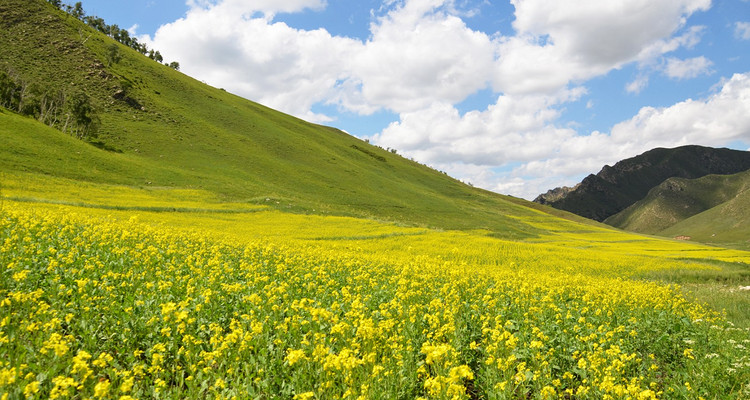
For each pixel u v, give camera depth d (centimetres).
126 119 9956
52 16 12644
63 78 10338
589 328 1030
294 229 4928
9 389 496
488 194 19588
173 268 1314
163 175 7388
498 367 707
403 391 644
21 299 754
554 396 675
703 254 6022
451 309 1061
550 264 3462
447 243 4497
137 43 18100
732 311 1673
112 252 1447
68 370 589
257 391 617
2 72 8344
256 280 1205
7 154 5731
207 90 15025
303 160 11869
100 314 830
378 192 10962
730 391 785
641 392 650
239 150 10669
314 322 853
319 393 609
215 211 5644
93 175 6250
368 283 1448
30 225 1727
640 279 2980
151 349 686
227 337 679
